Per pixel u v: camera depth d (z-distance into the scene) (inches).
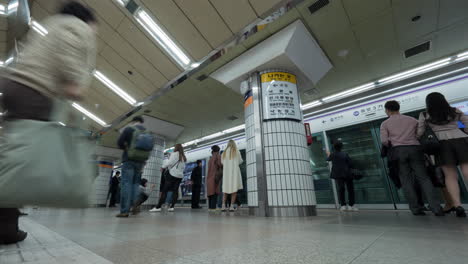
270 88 170.2
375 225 80.3
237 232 70.8
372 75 231.5
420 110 217.8
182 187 437.4
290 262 35.2
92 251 45.3
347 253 39.9
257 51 182.9
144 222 108.9
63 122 32.3
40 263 36.1
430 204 112.0
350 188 197.8
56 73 33.1
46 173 26.7
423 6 155.0
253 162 165.3
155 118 335.9
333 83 244.4
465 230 62.8
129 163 148.5
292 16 162.2
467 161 104.7
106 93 305.7
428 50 197.2
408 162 124.7
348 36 181.2
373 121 245.3
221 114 327.3
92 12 42.5
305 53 178.5
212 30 182.7
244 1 160.6
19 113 30.5
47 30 35.8
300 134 163.2
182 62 218.7
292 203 144.1
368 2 152.5
